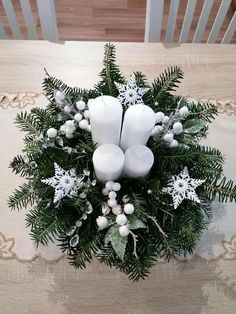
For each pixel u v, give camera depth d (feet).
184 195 1.80
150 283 2.21
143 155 1.85
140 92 2.05
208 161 1.94
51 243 2.29
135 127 1.77
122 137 1.92
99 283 2.19
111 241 1.75
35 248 2.27
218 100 2.84
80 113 2.04
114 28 6.23
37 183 1.92
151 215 1.88
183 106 2.04
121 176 1.98
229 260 2.29
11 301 2.13
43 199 1.95
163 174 1.98
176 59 3.00
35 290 2.16
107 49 2.31
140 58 2.97
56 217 1.87
